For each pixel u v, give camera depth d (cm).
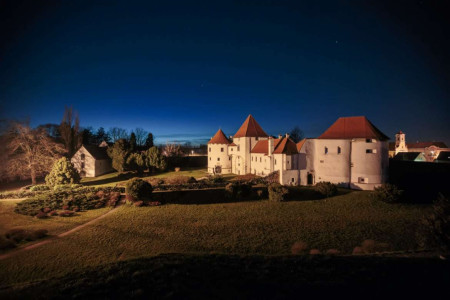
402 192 2930
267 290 1018
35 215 2580
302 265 1285
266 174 4484
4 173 4519
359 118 3784
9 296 1039
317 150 3916
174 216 2583
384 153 3488
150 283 1082
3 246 1800
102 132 9762
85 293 1015
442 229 1570
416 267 1245
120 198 3291
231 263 1311
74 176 4066
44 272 1477
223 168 5700
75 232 2142
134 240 1988
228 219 2512
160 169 5812
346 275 1157
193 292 997
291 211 2769
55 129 7200
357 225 2352
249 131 5309
